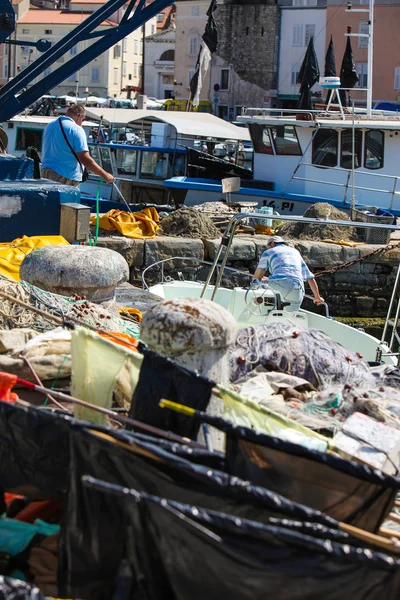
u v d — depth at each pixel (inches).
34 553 147.0
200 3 2765.7
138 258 679.7
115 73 3344.0
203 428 168.2
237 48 2559.1
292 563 110.5
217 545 110.9
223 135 984.9
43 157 475.5
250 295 407.2
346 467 142.2
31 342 220.1
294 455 142.6
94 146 937.5
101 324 267.9
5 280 272.8
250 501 125.9
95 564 121.2
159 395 167.8
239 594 112.4
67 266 297.7
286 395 234.5
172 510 110.9
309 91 1227.2
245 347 261.7
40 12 3324.3
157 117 1007.6
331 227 748.6
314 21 2468.0
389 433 185.5
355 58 2391.7
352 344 413.7
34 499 160.7
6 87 467.8
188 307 187.3
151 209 735.1
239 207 814.5
